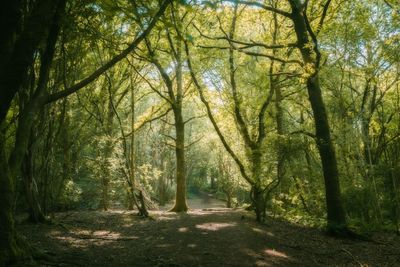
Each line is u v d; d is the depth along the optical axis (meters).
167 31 15.78
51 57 8.98
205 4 8.88
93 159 22.70
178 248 11.05
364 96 21.83
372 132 23.91
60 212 20.77
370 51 20.38
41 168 16.36
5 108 6.36
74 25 10.50
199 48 19.80
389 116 24.19
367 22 19.09
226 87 24.98
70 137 22.58
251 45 17.05
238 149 28.12
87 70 19.50
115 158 18.50
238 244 11.87
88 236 12.70
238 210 23.86
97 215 18.62
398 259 12.24
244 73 24.55
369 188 20.05
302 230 16.52
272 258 10.82
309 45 14.88
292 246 12.79
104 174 21.28
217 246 11.48
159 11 8.07
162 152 44.50
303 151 18.94
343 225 15.45
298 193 20.75
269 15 22.53
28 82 11.47
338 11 18.30
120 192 25.45
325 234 15.77
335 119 24.03
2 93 6.19
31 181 14.66
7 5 6.12
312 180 20.58
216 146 37.25
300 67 16.83
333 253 12.59
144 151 43.34
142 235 13.26
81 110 23.27
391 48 19.17
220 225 15.52
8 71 6.17
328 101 23.55
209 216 19.05
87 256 9.59
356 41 19.19
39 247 10.17
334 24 18.67
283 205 21.30
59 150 21.64
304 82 16.86
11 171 8.24
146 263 9.23
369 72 20.06
